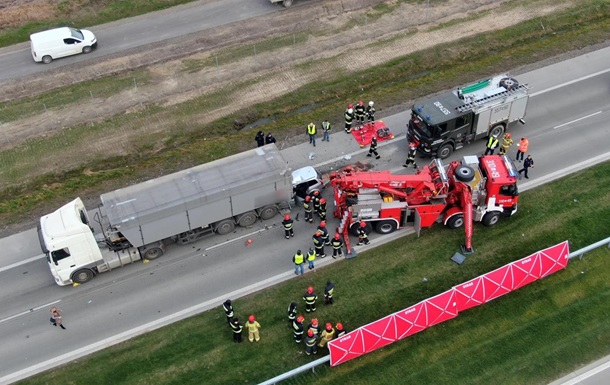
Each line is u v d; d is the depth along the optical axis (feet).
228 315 75.15
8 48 131.44
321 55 126.31
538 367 72.18
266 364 73.61
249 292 82.07
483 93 99.91
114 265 84.23
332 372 72.38
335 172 93.15
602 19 134.41
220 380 72.23
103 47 130.72
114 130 110.73
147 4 142.72
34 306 81.35
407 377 71.67
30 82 121.49
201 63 125.18
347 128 106.63
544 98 111.75
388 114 111.34
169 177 85.40
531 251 85.61
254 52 127.44
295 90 118.52
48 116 113.70
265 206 89.51
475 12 136.56
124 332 77.87
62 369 74.08
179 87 119.44
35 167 103.76
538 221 89.86
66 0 142.51
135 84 120.47
